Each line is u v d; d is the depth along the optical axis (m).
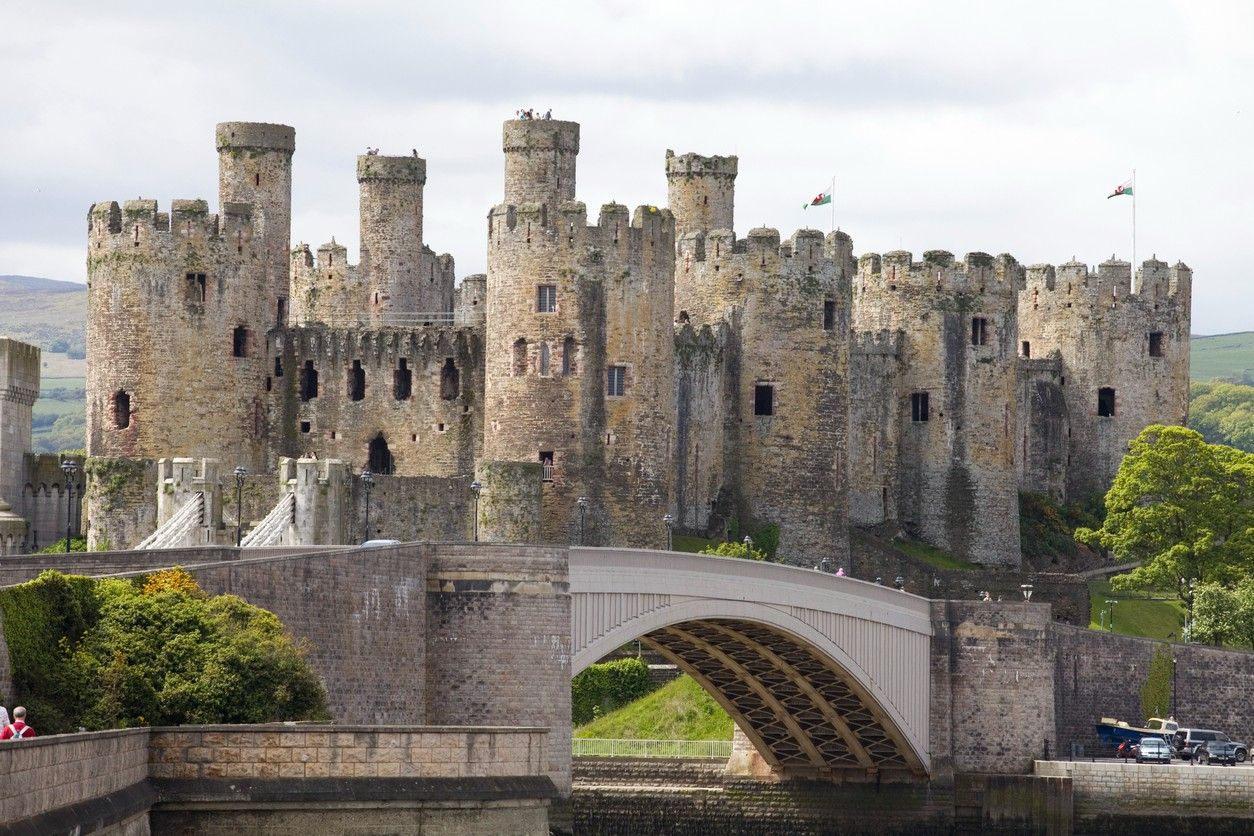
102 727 181.00
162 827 174.38
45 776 150.50
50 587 185.62
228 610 196.12
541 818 188.50
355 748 180.50
